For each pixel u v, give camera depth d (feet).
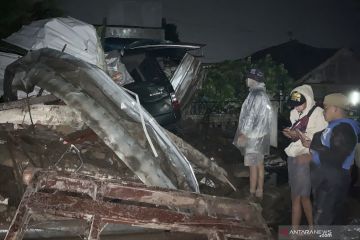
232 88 29.19
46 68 13.65
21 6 28.81
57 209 8.31
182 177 12.46
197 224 9.09
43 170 9.02
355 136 11.50
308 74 54.34
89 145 14.21
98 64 18.20
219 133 26.68
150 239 11.94
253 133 15.47
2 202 12.01
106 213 8.47
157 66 22.58
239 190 17.35
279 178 19.97
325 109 11.89
